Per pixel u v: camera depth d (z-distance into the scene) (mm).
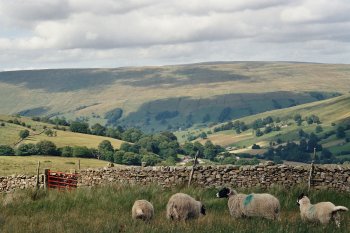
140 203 17531
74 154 157875
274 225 15055
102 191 23625
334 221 15820
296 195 22312
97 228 14992
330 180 25297
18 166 113125
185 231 14273
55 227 15562
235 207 17484
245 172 26812
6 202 22422
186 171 27781
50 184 30828
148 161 157750
